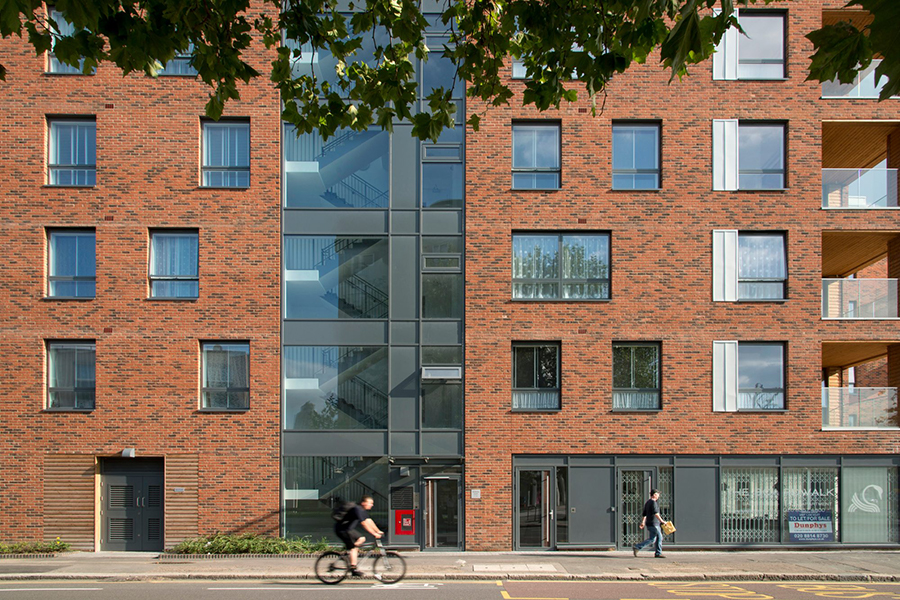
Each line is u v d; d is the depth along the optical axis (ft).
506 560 50.39
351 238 56.95
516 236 57.62
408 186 57.36
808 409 56.34
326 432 55.11
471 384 55.77
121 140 56.49
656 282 56.95
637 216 57.31
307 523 54.60
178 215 56.24
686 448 55.93
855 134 61.72
